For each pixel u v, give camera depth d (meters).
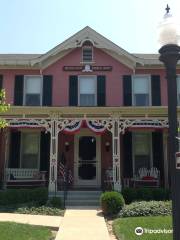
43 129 20.61
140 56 23.69
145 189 17.27
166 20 6.04
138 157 20.91
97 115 18.41
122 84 21.80
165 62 6.10
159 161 20.72
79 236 10.55
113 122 18.30
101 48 22.11
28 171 19.70
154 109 18.30
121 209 14.10
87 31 22.03
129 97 21.64
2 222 12.01
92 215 14.12
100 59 22.09
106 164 20.77
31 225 11.82
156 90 21.75
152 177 19.55
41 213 14.58
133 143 21.00
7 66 21.89
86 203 17.11
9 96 21.61
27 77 21.92
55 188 17.66
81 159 20.84
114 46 21.86
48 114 18.34
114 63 22.06
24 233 10.55
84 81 21.89
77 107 18.09
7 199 16.34
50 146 19.25
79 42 21.97
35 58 21.69
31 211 14.73
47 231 11.08
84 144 21.03
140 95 21.78
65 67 21.92
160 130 20.95
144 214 13.66
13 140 20.88
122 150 20.88
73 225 12.12
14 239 9.83
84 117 18.34
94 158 20.86
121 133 19.56
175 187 5.63
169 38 6.00
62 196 17.78
